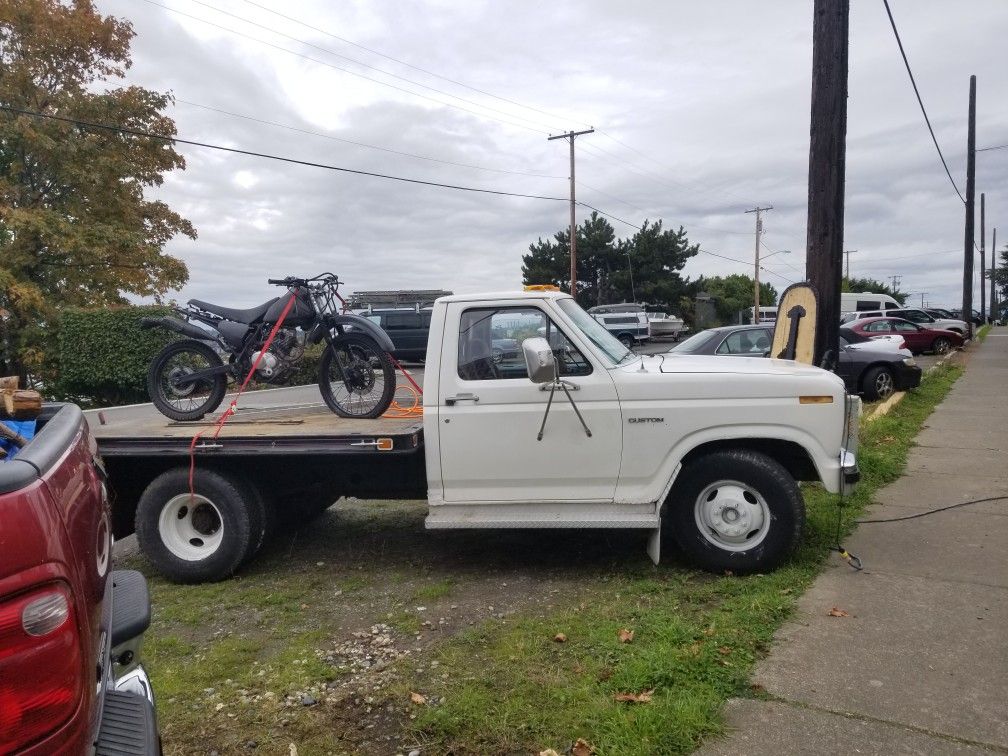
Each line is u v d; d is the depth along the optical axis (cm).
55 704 155
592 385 507
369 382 629
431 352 524
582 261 5647
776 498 501
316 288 649
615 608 461
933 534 585
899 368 1393
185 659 431
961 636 404
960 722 324
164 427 608
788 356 775
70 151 1745
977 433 1024
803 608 449
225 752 329
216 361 659
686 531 516
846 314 3488
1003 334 4359
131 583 258
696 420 502
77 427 223
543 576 534
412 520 707
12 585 149
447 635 441
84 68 1883
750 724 328
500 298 523
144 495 562
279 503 614
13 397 228
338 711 361
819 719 329
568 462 511
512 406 512
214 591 544
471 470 520
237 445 543
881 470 779
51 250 1817
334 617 482
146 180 1962
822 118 767
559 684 368
